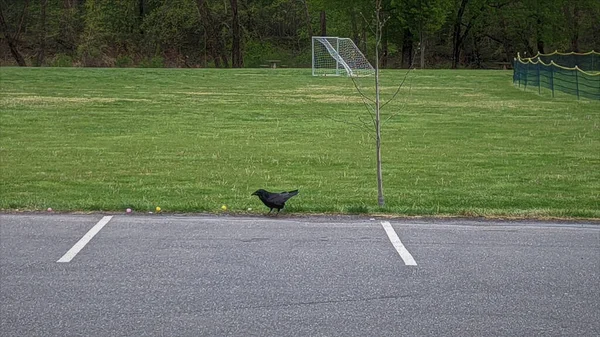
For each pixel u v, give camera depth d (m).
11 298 6.47
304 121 23.52
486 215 9.84
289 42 72.19
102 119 23.25
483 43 74.69
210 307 6.28
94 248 7.99
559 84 34.94
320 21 70.00
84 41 58.53
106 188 12.52
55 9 64.88
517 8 66.00
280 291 6.68
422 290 6.75
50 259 7.59
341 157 16.55
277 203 9.52
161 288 6.73
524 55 70.06
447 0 59.03
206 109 26.27
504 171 14.80
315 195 11.87
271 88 34.38
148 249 7.96
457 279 7.07
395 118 24.44
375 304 6.39
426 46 74.12
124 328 5.83
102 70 41.72
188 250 7.92
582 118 24.59
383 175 14.25
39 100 27.80
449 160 16.25
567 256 7.88
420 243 8.30
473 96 31.95
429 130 21.58
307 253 7.85
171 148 17.69
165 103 27.84
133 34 65.56
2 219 9.28
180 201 11.01
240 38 64.75
